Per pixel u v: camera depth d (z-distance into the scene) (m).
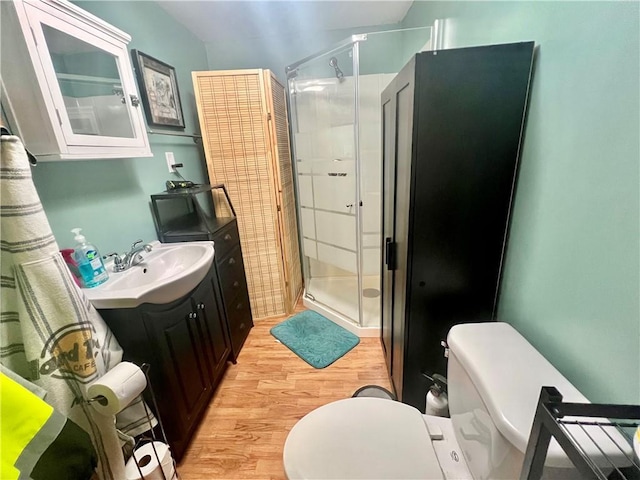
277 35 2.44
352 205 2.24
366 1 1.95
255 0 1.85
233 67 2.55
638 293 0.57
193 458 1.33
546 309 0.85
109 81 1.21
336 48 1.94
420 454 0.86
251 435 1.43
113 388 0.83
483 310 1.16
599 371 0.67
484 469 0.72
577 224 0.72
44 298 0.77
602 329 0.66
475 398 0.76
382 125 1.64
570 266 0.75
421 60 0.89
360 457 0.86
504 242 1.07
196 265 1.31
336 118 2.24
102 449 0.91
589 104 0.67
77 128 1.06
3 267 0.74
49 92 0.91
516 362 0.75
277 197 2.26
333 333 2.19
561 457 0.55
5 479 0.56
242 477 1.25
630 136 0.57
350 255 2.35
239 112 2.03
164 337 1.20
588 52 0.67
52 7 0.92
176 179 1.97
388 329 1.72
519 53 0.86
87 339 0.85
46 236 0.77
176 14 1.96
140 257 1.41
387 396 1.54
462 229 1.06
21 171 0.72
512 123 0.94
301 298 2.79
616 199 0.61
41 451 0.62
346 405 1.02
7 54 0.86
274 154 2.15
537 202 0.88
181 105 2.05
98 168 1.31
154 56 1.78
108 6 1.41
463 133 0.96
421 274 1.13
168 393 1.23
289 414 1.54
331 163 2.31
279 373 1.83
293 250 2.67
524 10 0.89
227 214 2.21
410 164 1.01
